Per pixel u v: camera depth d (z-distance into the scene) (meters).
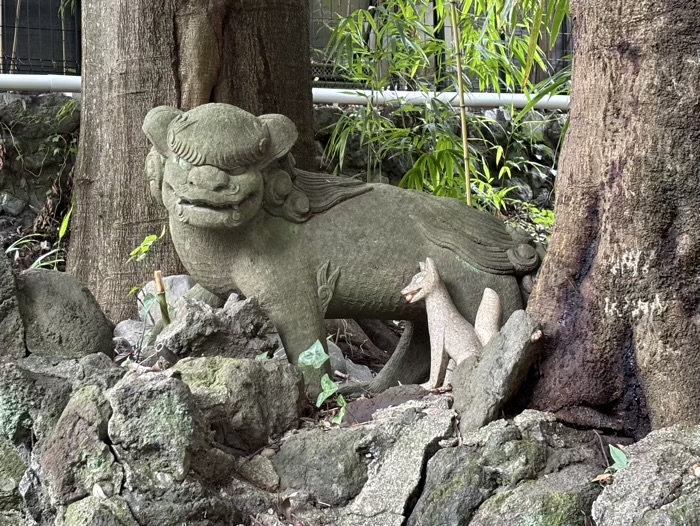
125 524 2.28
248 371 2.60
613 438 2.52
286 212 3.11
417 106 6.36
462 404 2.55
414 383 3.36
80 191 4.60
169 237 4.40
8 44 6.50
